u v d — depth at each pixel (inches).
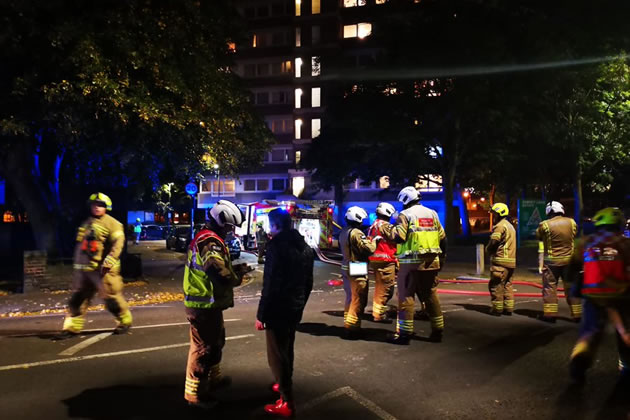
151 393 183.6
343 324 303.1
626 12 823.7
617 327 182.2
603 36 831.1
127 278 524.1
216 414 164.9
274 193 1861.5
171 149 526.6
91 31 386.3
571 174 1099.9
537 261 778.8
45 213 515.8
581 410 168.2
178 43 442.3
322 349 243.6
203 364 167.6
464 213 1389.0
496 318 319.6
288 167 1851.6
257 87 1871.3
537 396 181.5
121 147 513.7
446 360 225.6
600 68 875.4
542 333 277.1
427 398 179.8
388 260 305.3
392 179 1168.2
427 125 952.9
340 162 1211.2
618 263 183.2
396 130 930.1
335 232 1004.6
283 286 163.5
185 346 250.7
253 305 391.5
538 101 874.1
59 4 382.0
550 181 1184.2
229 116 491.8
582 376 194.7
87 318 327.0
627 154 1003.9
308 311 351.6
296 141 1813.5
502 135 930.7
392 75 917.2
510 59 813.2
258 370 211.8
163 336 272.7
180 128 434.6
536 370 211.5
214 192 1914.4
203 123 464.1
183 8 449.1
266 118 1866.4
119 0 402.0
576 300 303.0
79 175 661.9
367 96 966.4
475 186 1363.2
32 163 520.4
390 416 164.4
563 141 908.6
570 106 925.2
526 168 1107.9
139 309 367.6
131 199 682.2
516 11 836.6
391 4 1622.8
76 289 267.6
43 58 402.0
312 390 187.8
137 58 399.9
